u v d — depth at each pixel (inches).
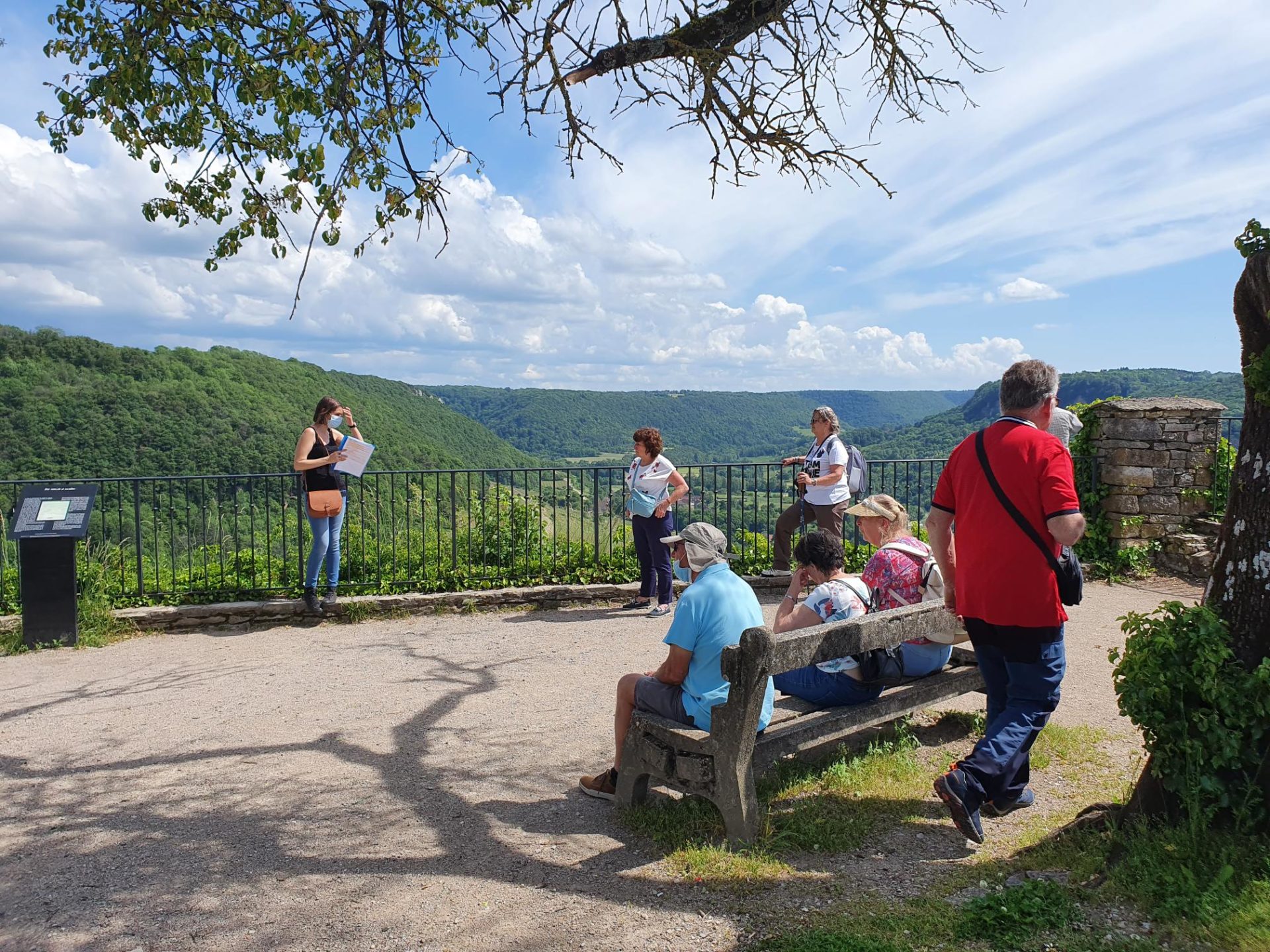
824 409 308.0
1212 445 354.3
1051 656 126.5
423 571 328.8
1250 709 107.3
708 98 199.5
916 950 98.0
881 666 161.0
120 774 167.5
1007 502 124.0
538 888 121.0
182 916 114.8
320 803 153.2
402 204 205.6
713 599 139.3
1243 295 113.5
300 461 289.9
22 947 107.6
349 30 187.5
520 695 218.7
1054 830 130.8
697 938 105.7
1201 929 94.1
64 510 270.7
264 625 296.0
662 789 157.3
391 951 105.5
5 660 255.9
